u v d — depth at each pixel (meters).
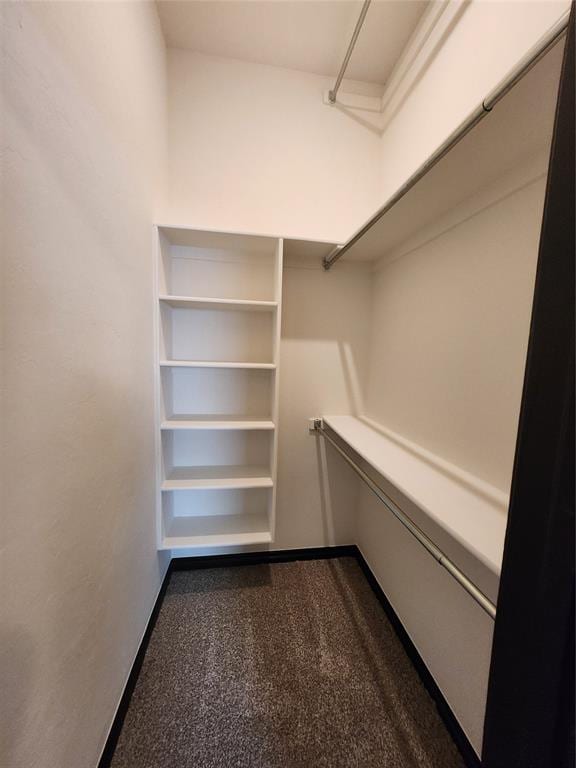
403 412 1.55
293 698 1.19
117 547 1.05
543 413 0.53
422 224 1.32
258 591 1.75
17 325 0.57
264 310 1.82
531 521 0.55
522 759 0.55
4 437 0.54
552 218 0.52
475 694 1.01
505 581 0.60
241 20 1.48
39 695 0.64
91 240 0.85
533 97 0.64
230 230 1.49
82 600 0.81
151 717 1.12
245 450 1.93
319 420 1.97
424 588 1.31
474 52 1.11
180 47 1.63
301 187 1.81
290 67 1.74
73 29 0.74
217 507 1.95
